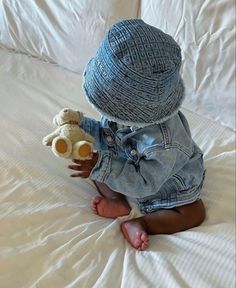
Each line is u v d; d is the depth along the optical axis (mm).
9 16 1327
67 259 795
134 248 859
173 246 850
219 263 808
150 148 833
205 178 994
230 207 936
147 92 761
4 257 776
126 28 764
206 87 1104
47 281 758
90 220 894
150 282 774
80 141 801
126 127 870
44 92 1204
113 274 789
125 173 845
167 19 1104
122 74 748
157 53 743
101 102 791
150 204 929
